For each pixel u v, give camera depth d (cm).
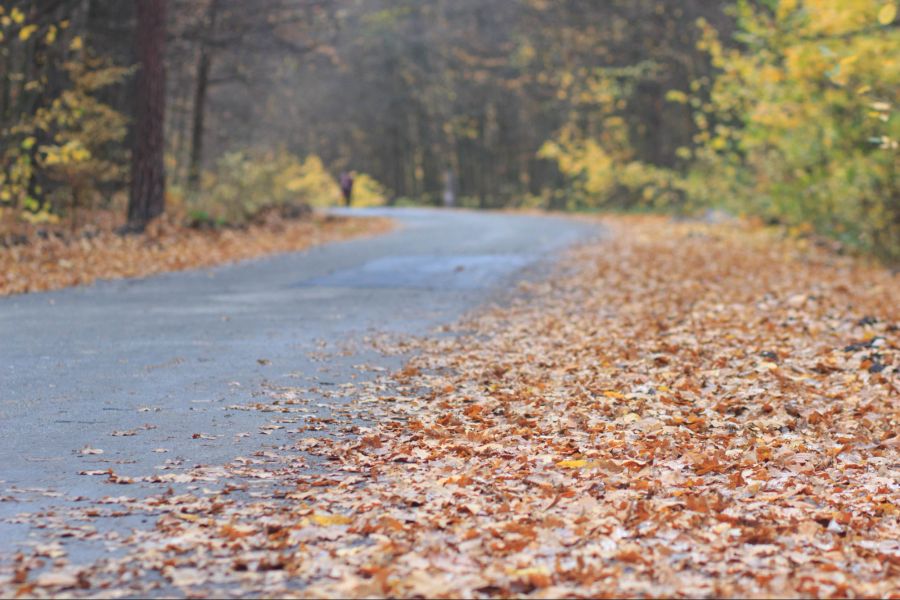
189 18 3050
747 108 2523
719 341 1065
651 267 1914
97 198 2666
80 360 937
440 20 7494
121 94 3008
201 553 441
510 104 7525
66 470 577
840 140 2105
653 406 770
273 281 1705
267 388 831
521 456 607
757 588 403
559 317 1288
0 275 1573
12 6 2122
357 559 434
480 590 402
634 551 438
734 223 2825
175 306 1358
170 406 755
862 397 798
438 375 906
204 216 2541
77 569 419
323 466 600
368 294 1530
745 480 571
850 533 477
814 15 1948
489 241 2586
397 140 8488
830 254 2194
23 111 2295
